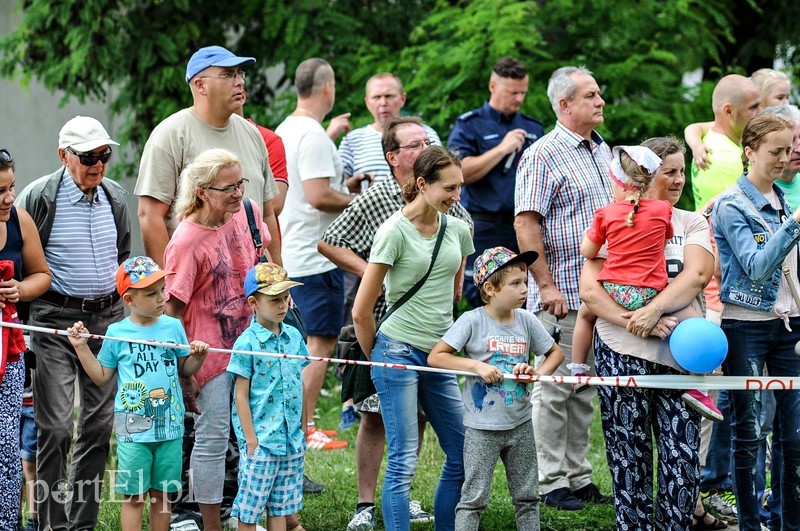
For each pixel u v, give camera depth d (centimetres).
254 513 961
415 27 2080
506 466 977
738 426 1005
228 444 1091
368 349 992
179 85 2002
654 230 927
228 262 1005
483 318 970
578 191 1168
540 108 1905
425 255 967
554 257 1187
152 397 941
